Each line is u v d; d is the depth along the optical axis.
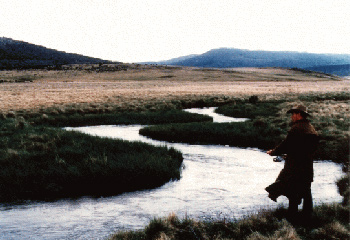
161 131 15.94
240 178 8.29
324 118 18.67
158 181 7.86
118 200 6.63
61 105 30.80
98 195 6.98
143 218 5.56
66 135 12.96
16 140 12.19
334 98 40.09
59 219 5.54
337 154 10.23
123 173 7.82
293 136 4.93
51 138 12.21
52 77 132.12
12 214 5.82
